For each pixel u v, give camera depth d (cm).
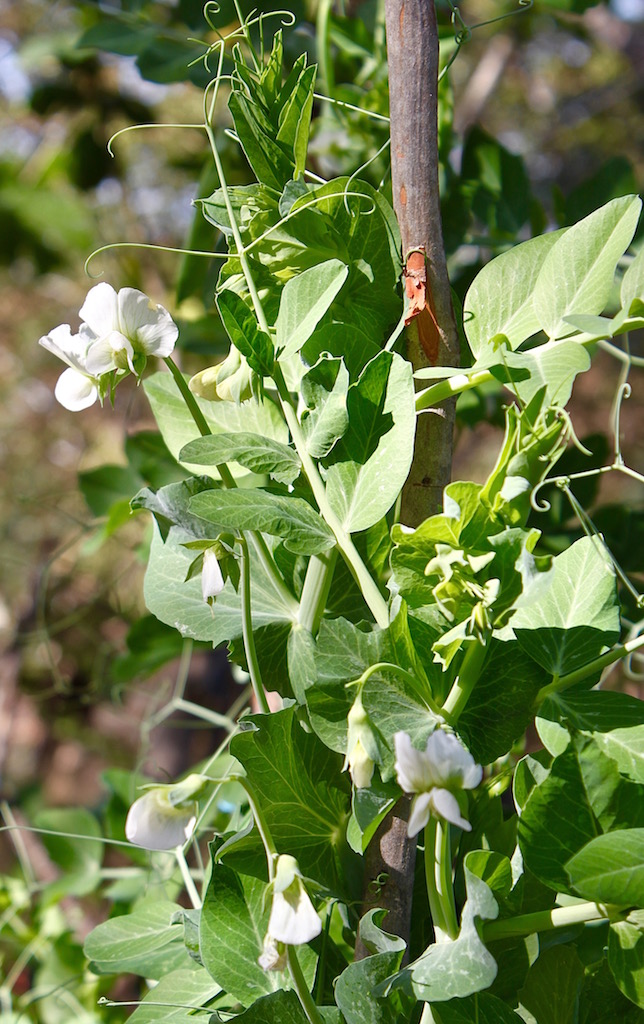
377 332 82
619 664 116
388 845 75
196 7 115
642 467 435
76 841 123
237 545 77
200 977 84
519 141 513
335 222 81
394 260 82
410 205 79
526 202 118
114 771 121
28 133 228
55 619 239
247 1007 76
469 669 74
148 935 88
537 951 75
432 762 68
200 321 119
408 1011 74
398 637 74
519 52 444
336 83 124
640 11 475
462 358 84
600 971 78
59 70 179
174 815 71
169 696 215
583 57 474
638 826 74
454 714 74
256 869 77
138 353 76
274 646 79
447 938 72
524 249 81
